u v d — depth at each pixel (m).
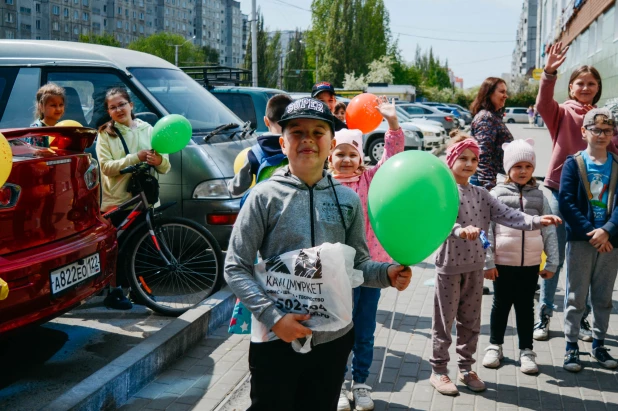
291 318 2.57
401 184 2.70
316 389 2.79
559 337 5.39
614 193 4.52
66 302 4.11
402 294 6.62
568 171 4.64
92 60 6.83
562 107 5.41
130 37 146.00
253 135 7.63
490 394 4.32
